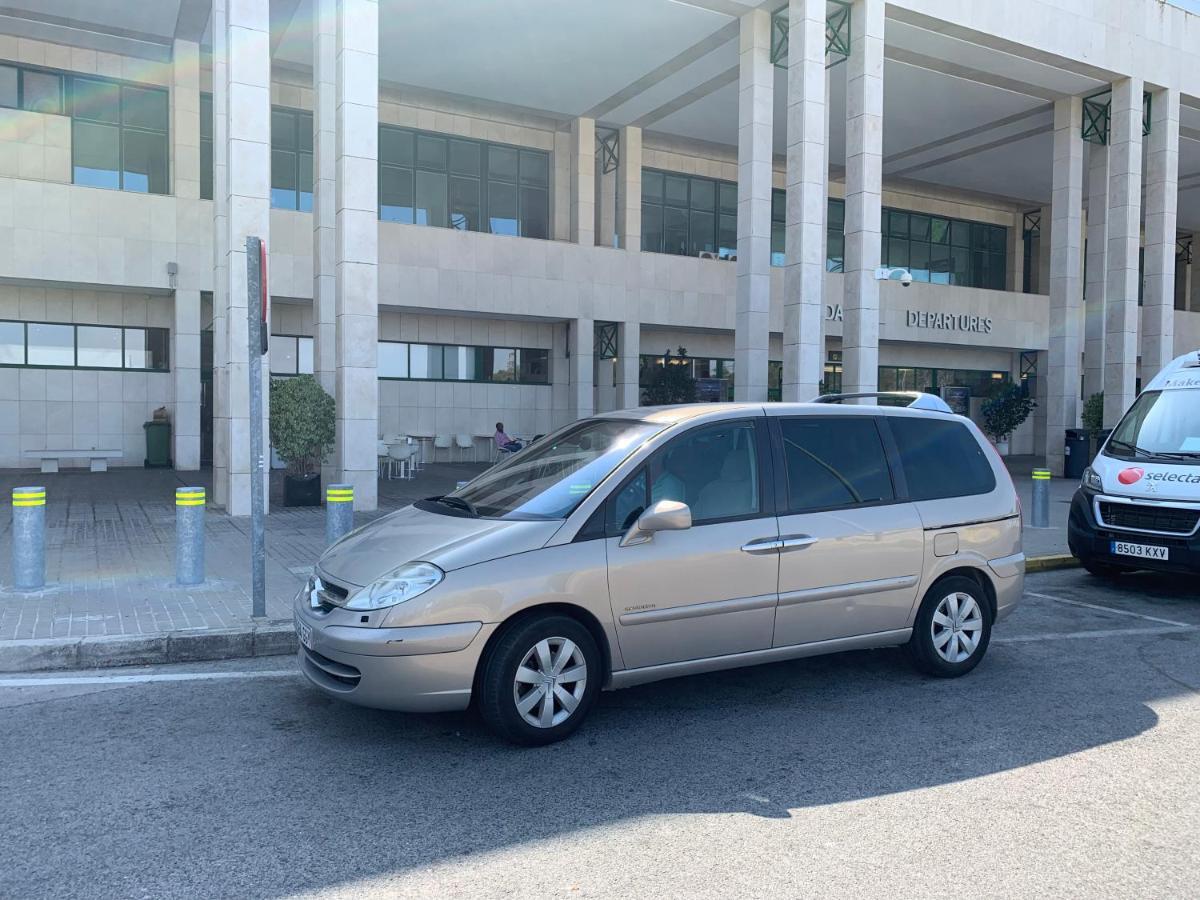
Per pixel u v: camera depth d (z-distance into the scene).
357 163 13.16
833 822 3.76
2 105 18.97
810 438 5.48
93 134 19.67
